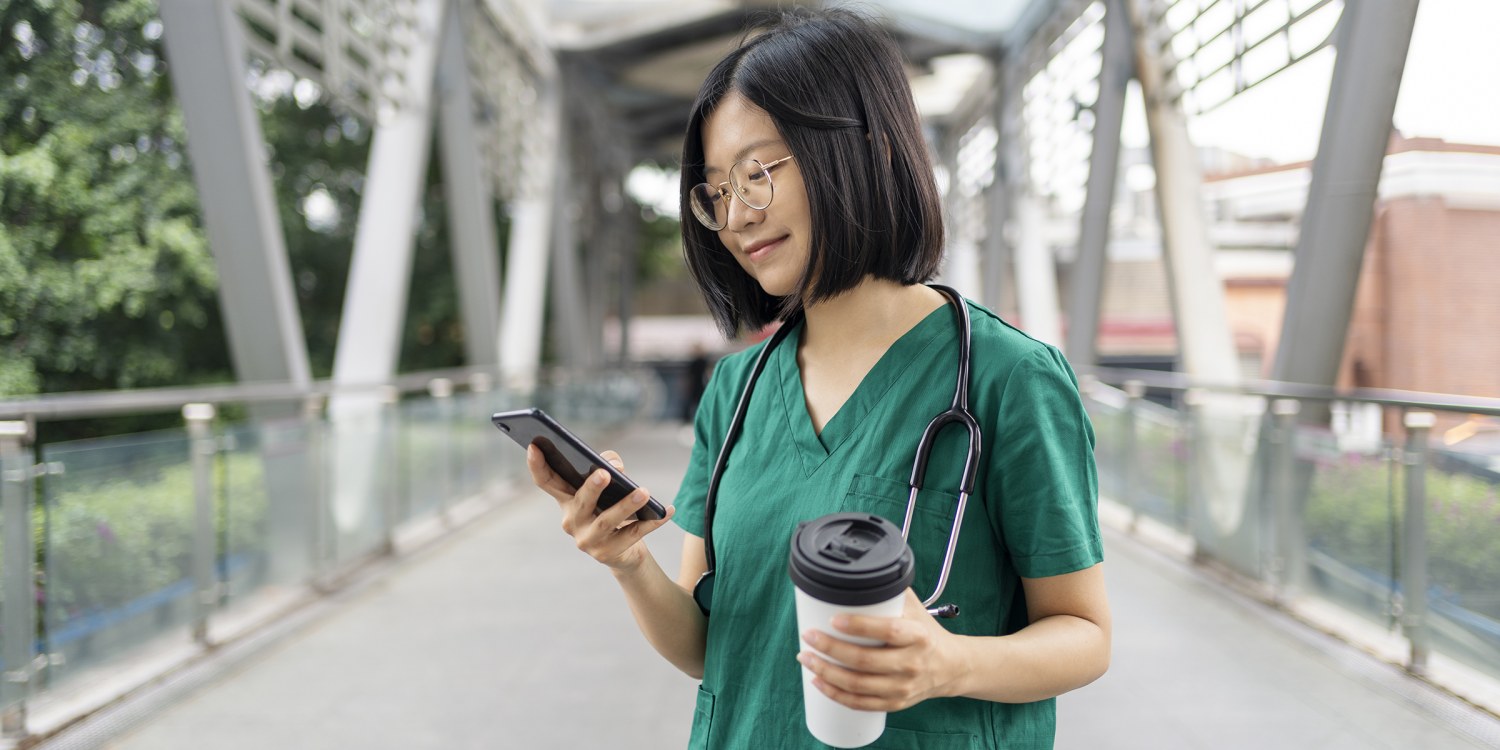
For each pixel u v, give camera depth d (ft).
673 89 43.98
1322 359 13.16
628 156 55.16
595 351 50.39
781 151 2.68
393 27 20.20
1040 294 32.83
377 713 9.25
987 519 2.63
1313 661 10.71
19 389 14.56
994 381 2.64
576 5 35.63
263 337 14.67
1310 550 12.33
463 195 27.27
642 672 10.50
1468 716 8.96
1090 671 2.47
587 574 15.14
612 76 41.50
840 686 2.11
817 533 2.21
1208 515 15.24
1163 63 19.45
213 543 11.18
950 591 2.57
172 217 17.66
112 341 17.83
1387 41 11.85
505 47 30.48
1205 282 19.49
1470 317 19.33
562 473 2.70
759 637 2.77
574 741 8.63
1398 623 10.55
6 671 8.16
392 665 10.69
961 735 2.50
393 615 12.75
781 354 3.06
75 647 8.99
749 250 2.77
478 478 22.54
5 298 14.67
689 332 88.89
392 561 16.01
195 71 13.38
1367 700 9.48
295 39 15.90
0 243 14.53
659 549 17.13
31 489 8.37
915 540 2.56
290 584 13.19
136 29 16.28
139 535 9.92
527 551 16.87
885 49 2.78
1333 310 13.02
